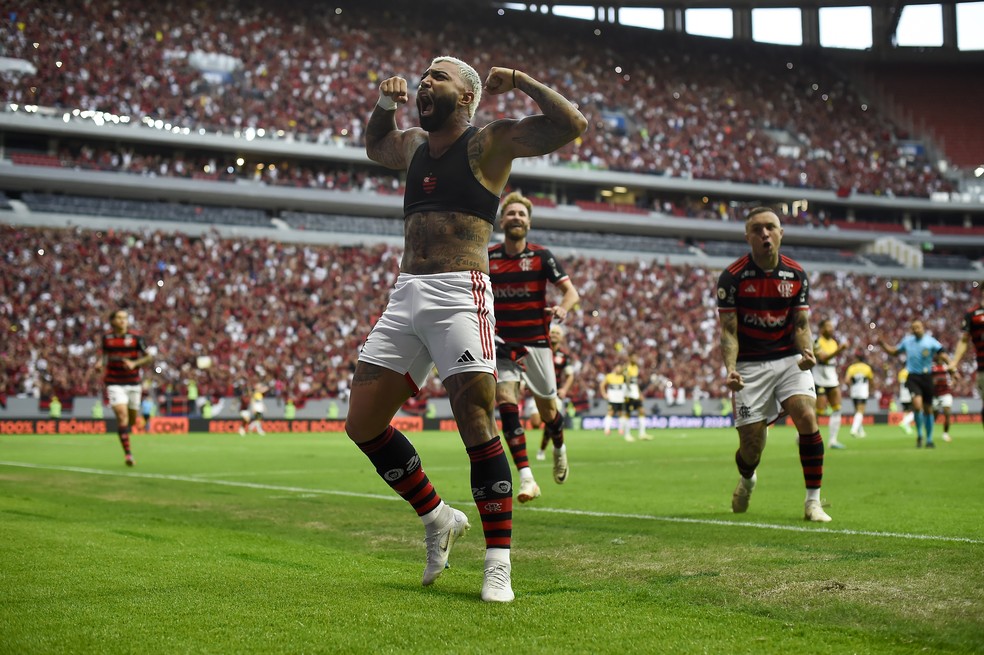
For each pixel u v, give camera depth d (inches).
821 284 1839.3
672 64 2198.6
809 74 2336.4
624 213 1910.7
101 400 1191.6
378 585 160.2
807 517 257.6
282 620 130.5
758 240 260.4
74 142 1581.0
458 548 212.2
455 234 160.4
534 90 157.5
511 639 120.3
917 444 733.9
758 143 2094.0
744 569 174.1
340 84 1764.3
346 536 233.0
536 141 157.5
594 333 1546.5
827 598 146.9
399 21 1971.0
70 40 1558.8
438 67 164.1
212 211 1578.5
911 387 719.7
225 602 143.3
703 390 1569.9
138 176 1530.5
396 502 310.5
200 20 1717.5
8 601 143.3
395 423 1217.4
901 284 1939.0
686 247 1924.2
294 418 1230.9
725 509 291.6
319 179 1689.2
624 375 1091.3
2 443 820.6
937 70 2429.9
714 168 1991.9
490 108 1881.2
